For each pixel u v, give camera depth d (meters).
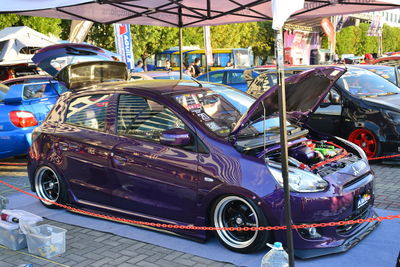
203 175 4.28
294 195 3.90
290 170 4.09
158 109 4.77
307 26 33.19
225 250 4.29
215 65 24.78
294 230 3.92
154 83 5.38
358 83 8.22
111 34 20.80
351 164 4.60
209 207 4.34
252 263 3.98
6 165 8.83
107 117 5.16
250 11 7.23
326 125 8.14
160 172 4.57
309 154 4.55
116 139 4.99
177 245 4.47
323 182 4.06
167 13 7.44
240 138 4.45
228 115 4.84
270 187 3.96
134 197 4.84
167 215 4.62
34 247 4.45
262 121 4.82
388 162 7.50
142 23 7.79
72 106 5.58
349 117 7.83
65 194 5.54
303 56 36.91
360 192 4.28
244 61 25.34
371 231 4.55
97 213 5.25
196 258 4.17
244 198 4.05
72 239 4.78
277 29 3.02
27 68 14.23
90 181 5.22
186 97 4.86
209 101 4.95
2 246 4.70
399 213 5.20
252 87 9.84
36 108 8.29
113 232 4.89
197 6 7.09
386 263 3.91
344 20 29.45
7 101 7.95
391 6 6.09
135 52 22.59
